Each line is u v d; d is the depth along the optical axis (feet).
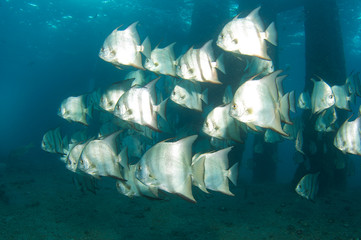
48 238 18.92
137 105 11.84
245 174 81.10
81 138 19.83
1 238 18.20
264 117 9.60
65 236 19.49
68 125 66.33
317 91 17.37
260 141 37.83
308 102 20.38
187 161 8.89
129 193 12.59
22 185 32.78
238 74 31.42
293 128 22.34
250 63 17.72
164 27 71.10
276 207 27.48
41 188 31.60
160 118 23.21
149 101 11.71
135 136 20.45
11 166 49.93
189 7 66.49
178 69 14.71
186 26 77.46
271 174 45.91
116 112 12.25
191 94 16.34
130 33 13.98
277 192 34.06
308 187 18.76
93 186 16.30
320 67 35.58
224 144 17.65
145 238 19.99
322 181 31.99
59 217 22.90
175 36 70.54
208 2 43.29
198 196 19.85
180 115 35.29
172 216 24.59
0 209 23.31
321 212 25.80
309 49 37.58
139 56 14.28
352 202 29.58
